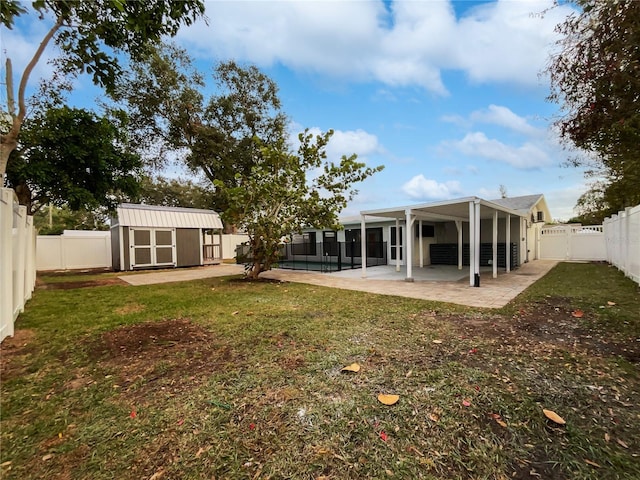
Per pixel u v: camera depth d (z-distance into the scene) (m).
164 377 2.74
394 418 2.06
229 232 23.83
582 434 1.87
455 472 1.59
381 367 2.86
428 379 2.61
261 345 3.51
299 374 2.74
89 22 4.80
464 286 7.76
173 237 14.66
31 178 8.34
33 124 8.19
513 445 1.79
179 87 17.17
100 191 10.08
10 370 2.93
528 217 13.33
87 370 2.91
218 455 1.74
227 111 18.75
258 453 1.75
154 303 6.04
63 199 9.43
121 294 7.18
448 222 15.02
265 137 20.02
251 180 8.76
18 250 4.99
